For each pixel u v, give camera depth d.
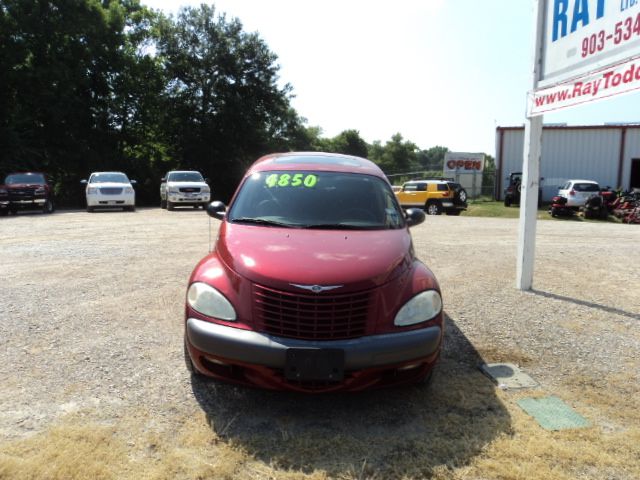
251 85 41.84
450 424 3.34
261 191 4.75
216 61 40.56
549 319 5.58
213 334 3.34
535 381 4.02
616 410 3.57
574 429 3.29
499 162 33.53
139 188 34.22
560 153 31.83
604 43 5.30
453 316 5.63
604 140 31.09
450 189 23.52
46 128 29.64
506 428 3.29
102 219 16.17
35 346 4.47
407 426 3.31
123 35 32.44
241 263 3.55
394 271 3.55
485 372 4.16
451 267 8.32
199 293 3.56
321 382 3.26
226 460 2.88
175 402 3.54
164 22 40.56
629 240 12.23
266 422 3.32
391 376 3.38
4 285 6.55
